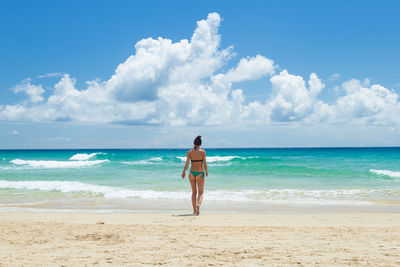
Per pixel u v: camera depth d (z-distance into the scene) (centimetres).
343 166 2709
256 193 1217
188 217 727
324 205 950
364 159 3697
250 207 920
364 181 1683
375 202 1009
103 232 530
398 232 531
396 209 883
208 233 525
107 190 1286
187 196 1135
